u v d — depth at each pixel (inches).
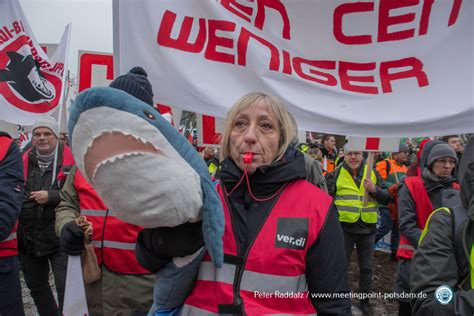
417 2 89.0
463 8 87.0
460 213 63.2
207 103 87.7
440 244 62.4
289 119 59.0
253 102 57.4
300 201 54.8
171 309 52.4
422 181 122.7
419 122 88.7
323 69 93.6
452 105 87.7
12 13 149.9
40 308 136.6
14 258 102.0
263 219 53.7
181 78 86.5
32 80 155.9
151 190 38.9
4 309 100.1
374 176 180.7
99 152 39.1
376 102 91.7
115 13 85.4
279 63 91.6
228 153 59.0
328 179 187.2
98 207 88.2
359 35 92.4
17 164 95.8
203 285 51.1
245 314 48.2
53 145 143.4
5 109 148.6
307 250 52.7
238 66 90.0
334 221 55.1
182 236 45.9
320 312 52.8
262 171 54.4
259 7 91.5
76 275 87.0
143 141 39.3
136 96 52.8
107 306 88.9
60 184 130.2
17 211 93.7
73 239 86.0
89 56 115.7
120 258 87.2
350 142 140.8
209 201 42.6
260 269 50.7
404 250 122.5
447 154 116.8
